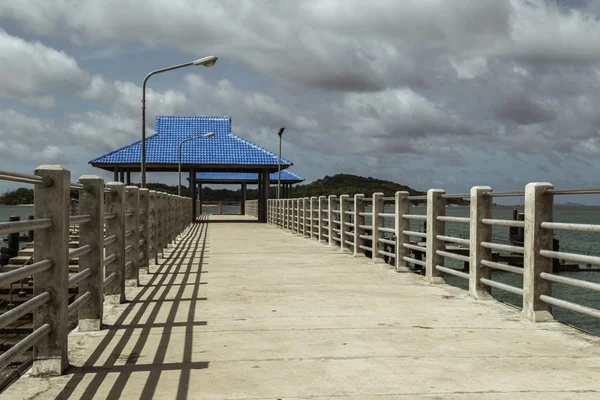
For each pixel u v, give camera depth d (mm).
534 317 7367
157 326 7062
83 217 6359
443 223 10945
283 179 56688
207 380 4914
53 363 5066
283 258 15773
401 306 8445
